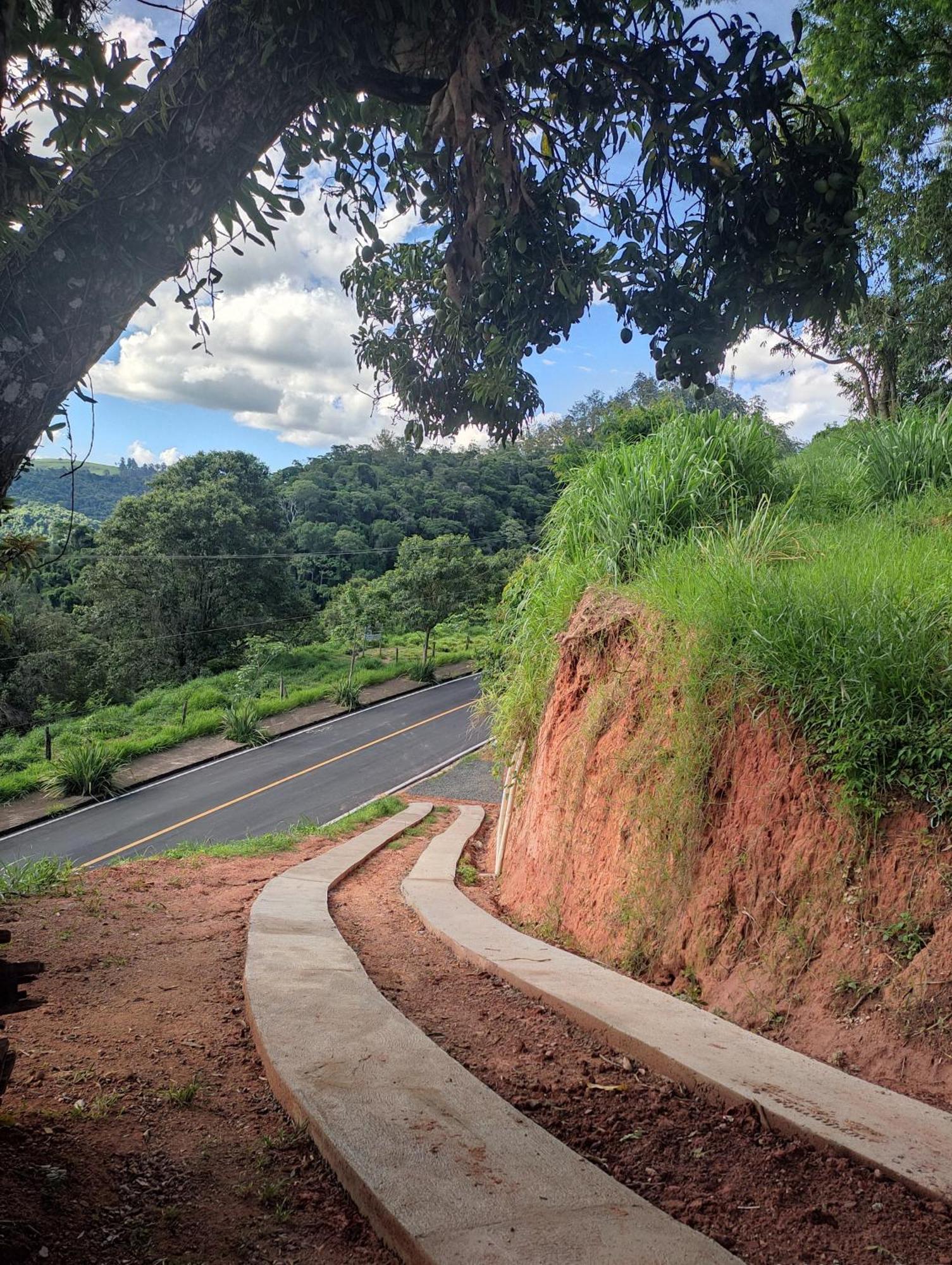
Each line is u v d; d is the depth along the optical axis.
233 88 2.16
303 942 5.21
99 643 41.75
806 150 2.71
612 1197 2.21
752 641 4.90
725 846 4.69
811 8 17.38
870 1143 2.54
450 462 87.75
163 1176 2.41
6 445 2.05
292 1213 2.26
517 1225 2.05
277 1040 3.37
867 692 4.14
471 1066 3.34
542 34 2.77
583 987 4.35
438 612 40.56
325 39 2.25
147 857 10.26
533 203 2.93
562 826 6.67
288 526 65.62
